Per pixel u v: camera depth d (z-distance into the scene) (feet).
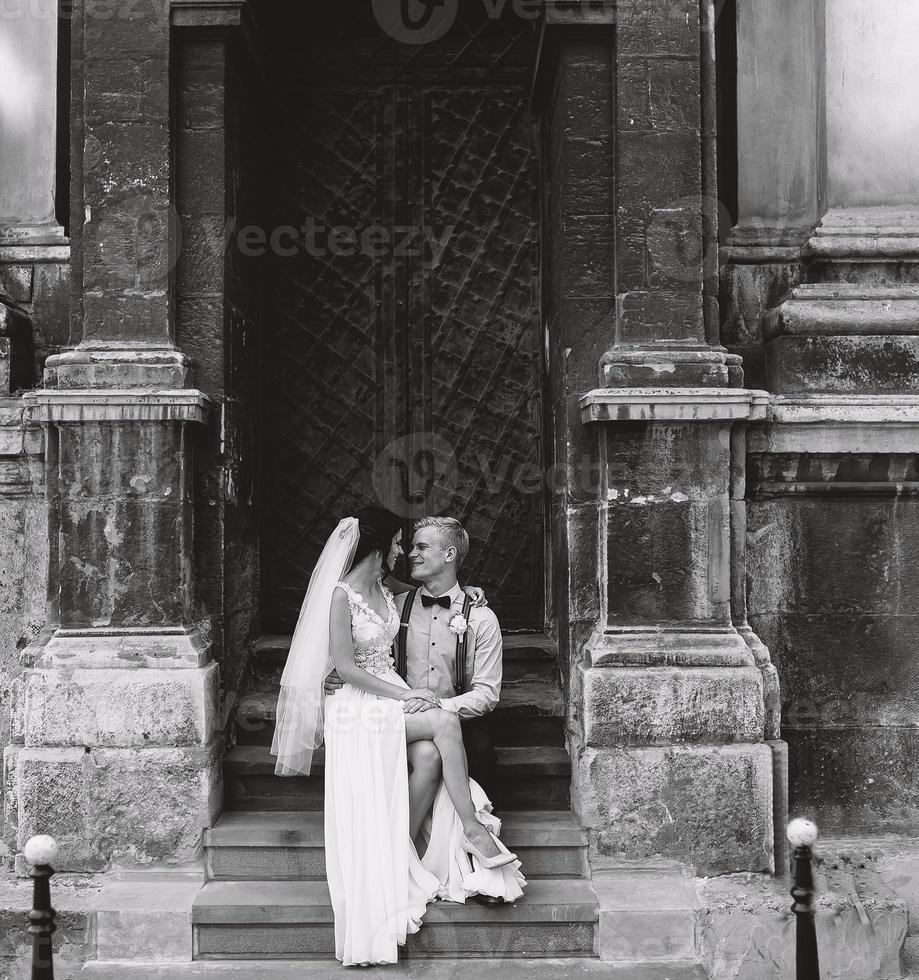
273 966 11.53
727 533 12.72
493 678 12.59
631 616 12.71
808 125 14.76
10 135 14.78
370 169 16.20
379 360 16.16
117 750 12.34
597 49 13.37
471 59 16.14
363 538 12.51
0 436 13.15
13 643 13.41
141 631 12.61
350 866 11.46
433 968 11.47
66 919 11.63
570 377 13.28
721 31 14.84
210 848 12.39
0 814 13.17
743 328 14.43
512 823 12.61
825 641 13.50
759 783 12.27
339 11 16.15
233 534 13.75
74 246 13.29
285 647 14.69
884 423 13.17
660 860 12.32
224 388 13.26
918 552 13.55
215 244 13.25
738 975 11.55
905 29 14.42
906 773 13.55
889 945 11.79
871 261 14.19
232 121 13.65
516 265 16.17
